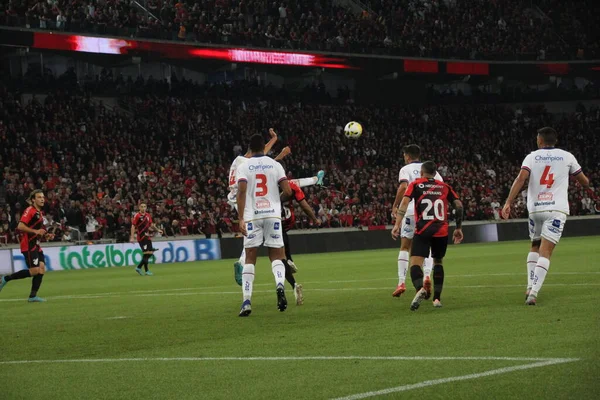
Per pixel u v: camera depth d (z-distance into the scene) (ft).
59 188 193.88
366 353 40.70
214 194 219.20
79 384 36.29
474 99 320.91
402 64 287.69
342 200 232.53
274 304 68.23
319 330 50.29
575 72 315.17
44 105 225.35
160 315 64.08
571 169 58.95
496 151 297.33
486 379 32.73
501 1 330.13
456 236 59.21
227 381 35.40
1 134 206.69
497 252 155.74
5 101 218.18
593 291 66.85
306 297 73.97
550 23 333.21
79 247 167.53
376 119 292.40
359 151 270.87
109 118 233.76
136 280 118.42
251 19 277.03
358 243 207.10
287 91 286.25
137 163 218.38
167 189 209.77
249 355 42.04
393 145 283.59
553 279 80.84
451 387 31.65
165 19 255.29
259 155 59.72
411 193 58.54
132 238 134.82
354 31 290.35
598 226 237.86
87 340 50.98
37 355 45.75
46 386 36.17
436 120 304.30
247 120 263.70
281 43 265.13
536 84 335.26
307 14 289.74
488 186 269.23
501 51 312.29
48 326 59.88
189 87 264.11
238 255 190.29
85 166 211.41
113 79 262.47
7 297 94.17
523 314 52.95
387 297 70.38
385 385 32.73
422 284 57.98
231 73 286.25
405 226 66.90
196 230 199.82
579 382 31.37
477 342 42.19
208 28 253.44
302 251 195.72
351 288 82.89
